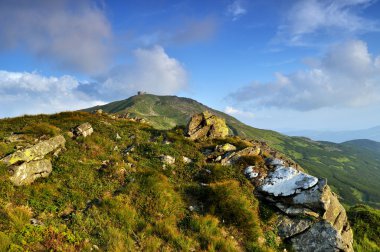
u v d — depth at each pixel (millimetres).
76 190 16750
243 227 16578
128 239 13586
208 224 15945
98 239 13250
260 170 22172
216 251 14383
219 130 31500
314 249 16531
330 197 19609
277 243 16859
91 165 20188
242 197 18562
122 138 28016
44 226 12812
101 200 16234
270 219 18297
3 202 13578
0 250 10477
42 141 20141
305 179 19609
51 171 18109
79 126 26250
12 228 11906
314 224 17438
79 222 13859
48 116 33625
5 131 23641
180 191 18781
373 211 26094
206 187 19141
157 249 13555
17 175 15797
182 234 14922
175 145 26953
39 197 15117
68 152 21359
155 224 15188
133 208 16062
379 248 21984
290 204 18938
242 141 30781
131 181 18609
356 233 23125
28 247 11312
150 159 23547
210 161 24562
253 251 15352
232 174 21844
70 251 11938
